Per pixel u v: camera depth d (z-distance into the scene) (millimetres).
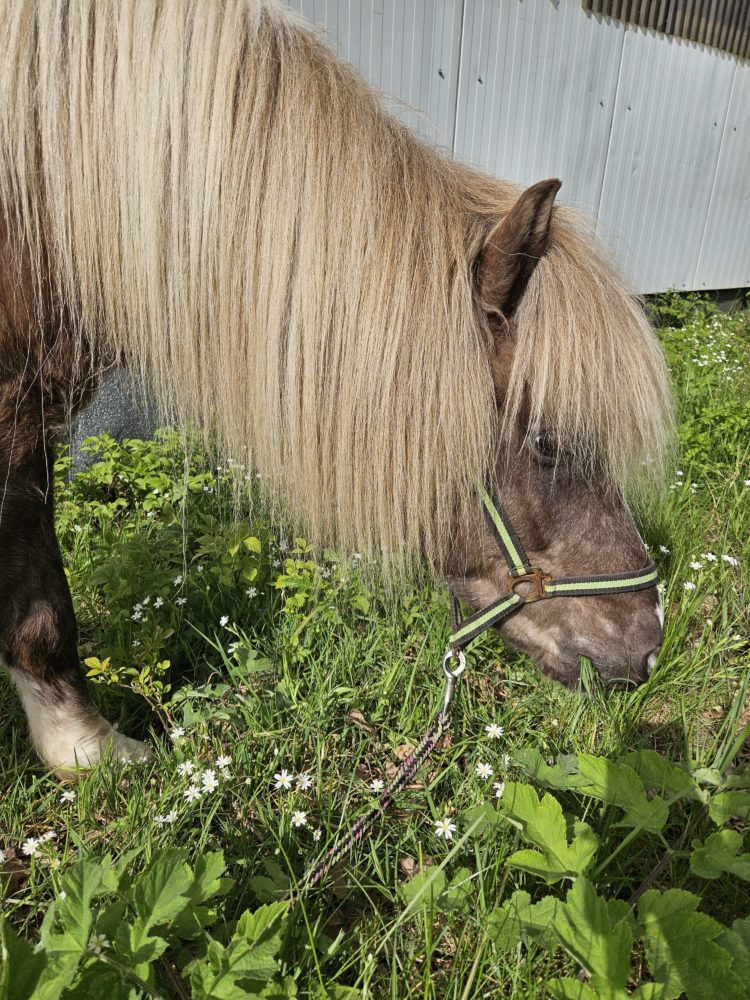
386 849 1590
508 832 1508
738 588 2756
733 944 1106
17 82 1380
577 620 1635
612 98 6520
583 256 1454
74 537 2785
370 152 1417
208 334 1514
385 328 1384
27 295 1471
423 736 1993
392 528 1506
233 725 1930
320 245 1385
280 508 1693
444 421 1411
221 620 2137
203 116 1385
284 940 1264
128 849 1523
